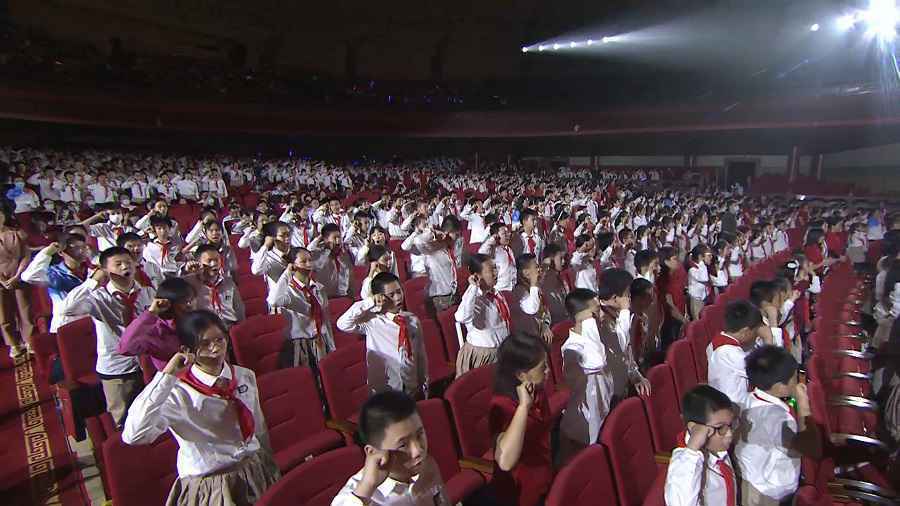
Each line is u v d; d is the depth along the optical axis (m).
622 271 4.27
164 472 2.96
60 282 4.80
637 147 27.14
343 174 22.05
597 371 3.76
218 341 2.63
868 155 22.39
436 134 26.86
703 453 2.75
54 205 12.69
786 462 3.21
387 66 29.28
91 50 20.88
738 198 21.05
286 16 26.39
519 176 24.98
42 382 5.65
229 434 2.69
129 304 4.30
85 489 4.02
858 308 7.68
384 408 2.07
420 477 2.28
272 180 21.12
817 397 3.85
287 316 5.02
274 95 24.14
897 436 4.30
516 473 3.04
